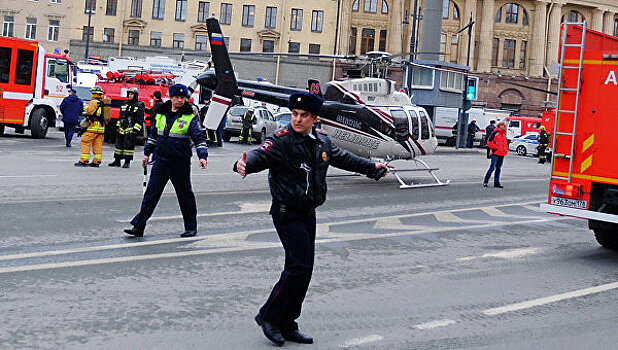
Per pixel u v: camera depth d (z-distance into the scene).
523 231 11.77
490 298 7.28
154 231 9.78
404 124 17.78
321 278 7.78
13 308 6.04
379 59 17.91
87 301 6.38
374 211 13.15
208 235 9.76
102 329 5.66
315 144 5.54
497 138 18.88
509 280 8.14
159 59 34.09
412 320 6.37
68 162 18.25
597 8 72.38
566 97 9.53
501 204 15.33
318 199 5.54
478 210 14.13
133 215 10.91
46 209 10.98
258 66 65.31
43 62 25.86
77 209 11.16
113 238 9.15
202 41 65.44
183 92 9.11
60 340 5.35
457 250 9.80
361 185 17.55
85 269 7.47
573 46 9.44
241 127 34.47
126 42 64.75
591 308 7.10
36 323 5.70
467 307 6.89
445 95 45.75
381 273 8.16
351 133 16.97
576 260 9.53
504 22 71.38
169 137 9.22
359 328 6.07
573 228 12.37
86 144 17.36
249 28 65.31
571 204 9.51
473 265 8.88
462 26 70.44
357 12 68.00
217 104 15.30
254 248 9.05
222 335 5.70
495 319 6.54
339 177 19.33
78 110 23.12
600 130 9.26
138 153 22.66
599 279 8.43
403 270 8.37
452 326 6.25
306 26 65.50
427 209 13.82
